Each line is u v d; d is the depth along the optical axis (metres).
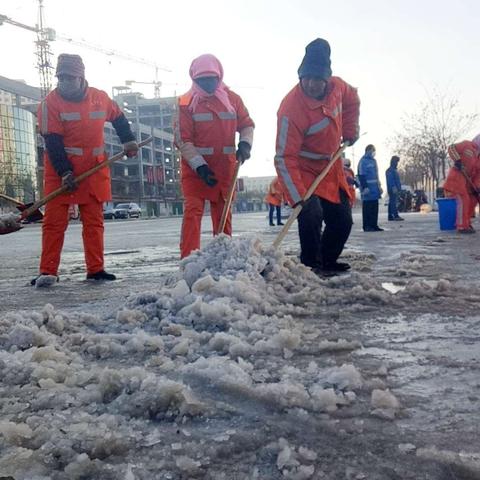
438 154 37.09
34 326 2.76
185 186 5.20
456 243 7.91
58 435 1.59
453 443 1.51
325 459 1.45
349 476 1.37
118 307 3.60
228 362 2.17
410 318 2.97
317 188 4.95
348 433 1.59
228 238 3.77
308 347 2.42
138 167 94.62
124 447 1.54
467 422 1.63
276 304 3.26
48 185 5.28
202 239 10.16
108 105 5.55
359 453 1.47
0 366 2.23
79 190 5.19
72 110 5.21
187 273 3.54
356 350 2.40
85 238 5.28
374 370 2.12
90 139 5.30
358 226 15.29
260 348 2.37
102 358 2.44
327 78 4.82
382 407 1.74
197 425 1.67
